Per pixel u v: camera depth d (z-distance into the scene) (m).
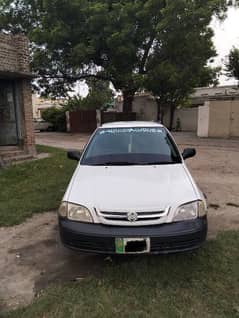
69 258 3.31
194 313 2.35
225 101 16.58
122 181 3.24
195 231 2.78
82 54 15.87
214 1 15.29
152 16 16.22
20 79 9.36
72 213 2.93
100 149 4.22
